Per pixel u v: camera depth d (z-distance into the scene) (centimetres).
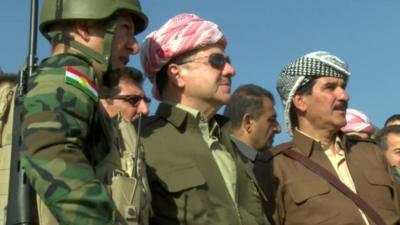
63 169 256
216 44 388
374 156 469
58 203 254
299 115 471
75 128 266
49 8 305
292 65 474
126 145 304
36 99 267
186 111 378
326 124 459
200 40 381
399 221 450
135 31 327
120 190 282
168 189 348
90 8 299
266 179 449
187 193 349
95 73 297
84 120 274
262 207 396
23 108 272
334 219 429
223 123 398
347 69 470
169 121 377
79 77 278
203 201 350
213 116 395
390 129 659
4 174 318
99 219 257
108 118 300
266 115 561
